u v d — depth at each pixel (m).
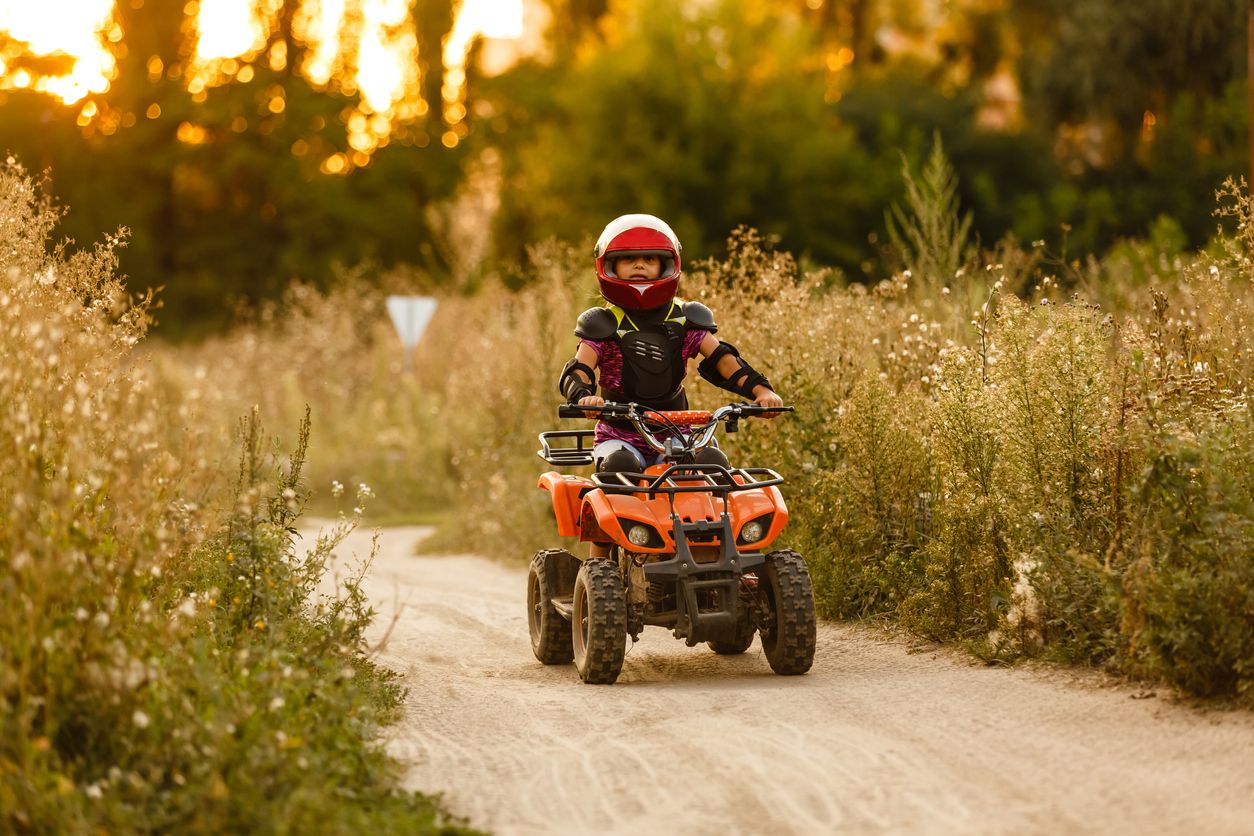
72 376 11.05
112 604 8.76
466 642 15.91
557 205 65.81
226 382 41.97
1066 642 12.51
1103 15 62.31
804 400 17.73
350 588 12.94
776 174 63.50
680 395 14.26
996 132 67.75
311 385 44.97
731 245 20.91
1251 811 8.27
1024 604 12.84
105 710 8.45
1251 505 11.13
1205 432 11.75
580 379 13.56
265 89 84.19
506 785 9.43
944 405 14.57
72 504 9.44
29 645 8.08
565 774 9.63
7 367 9.77
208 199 86.25
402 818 8.34
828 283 26.66
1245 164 58.66
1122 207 60.03
